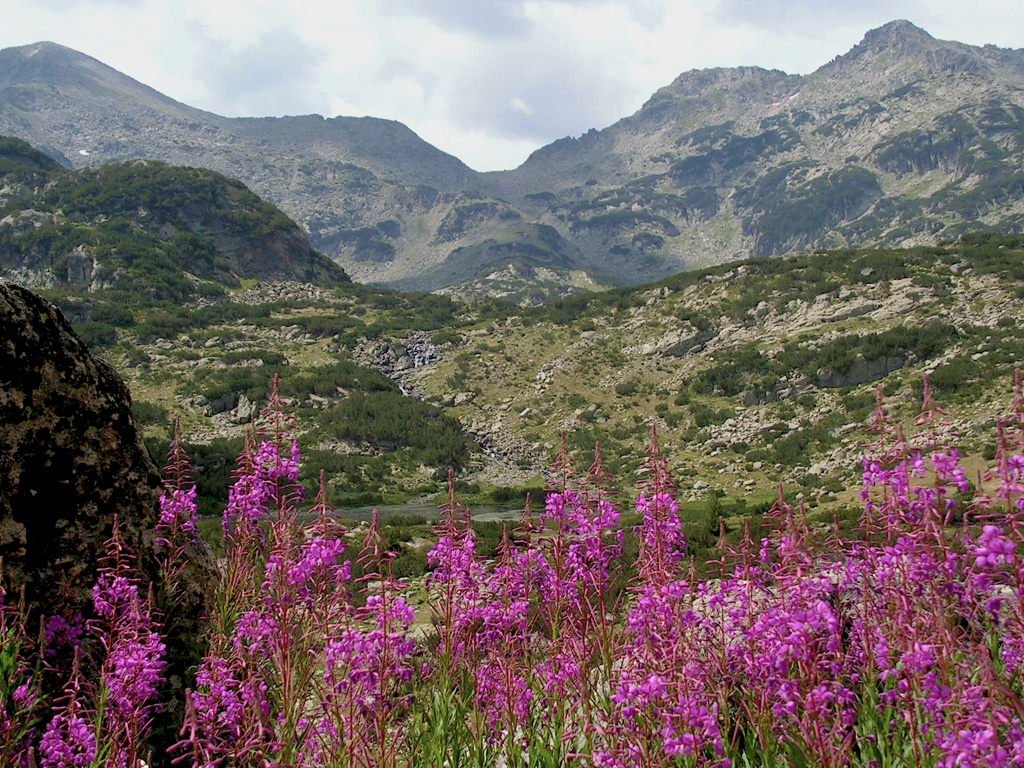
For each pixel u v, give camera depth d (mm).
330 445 78062
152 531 7898
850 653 5043
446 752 5051
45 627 6281
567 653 5301
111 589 5766
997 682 3705
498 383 101438
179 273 138625
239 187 175500
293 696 4789
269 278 159250
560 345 110125
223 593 7703
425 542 28844
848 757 4254
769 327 95688
